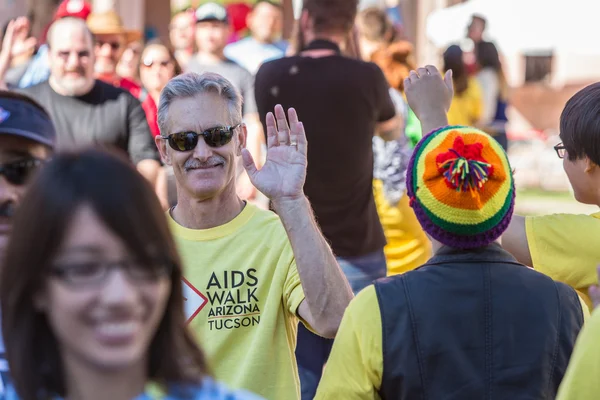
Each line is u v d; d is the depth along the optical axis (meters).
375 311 3.70
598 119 4.41
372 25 10.89
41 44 11.16
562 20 22.02
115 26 10.95
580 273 4.45
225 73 10.65
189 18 12.74
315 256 4.22
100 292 2.49
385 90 7.74
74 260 2.48
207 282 4.71
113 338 2.51
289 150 4.32
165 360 2.70
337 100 7.48
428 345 3.63
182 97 4.81
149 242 2.52
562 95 28.00
